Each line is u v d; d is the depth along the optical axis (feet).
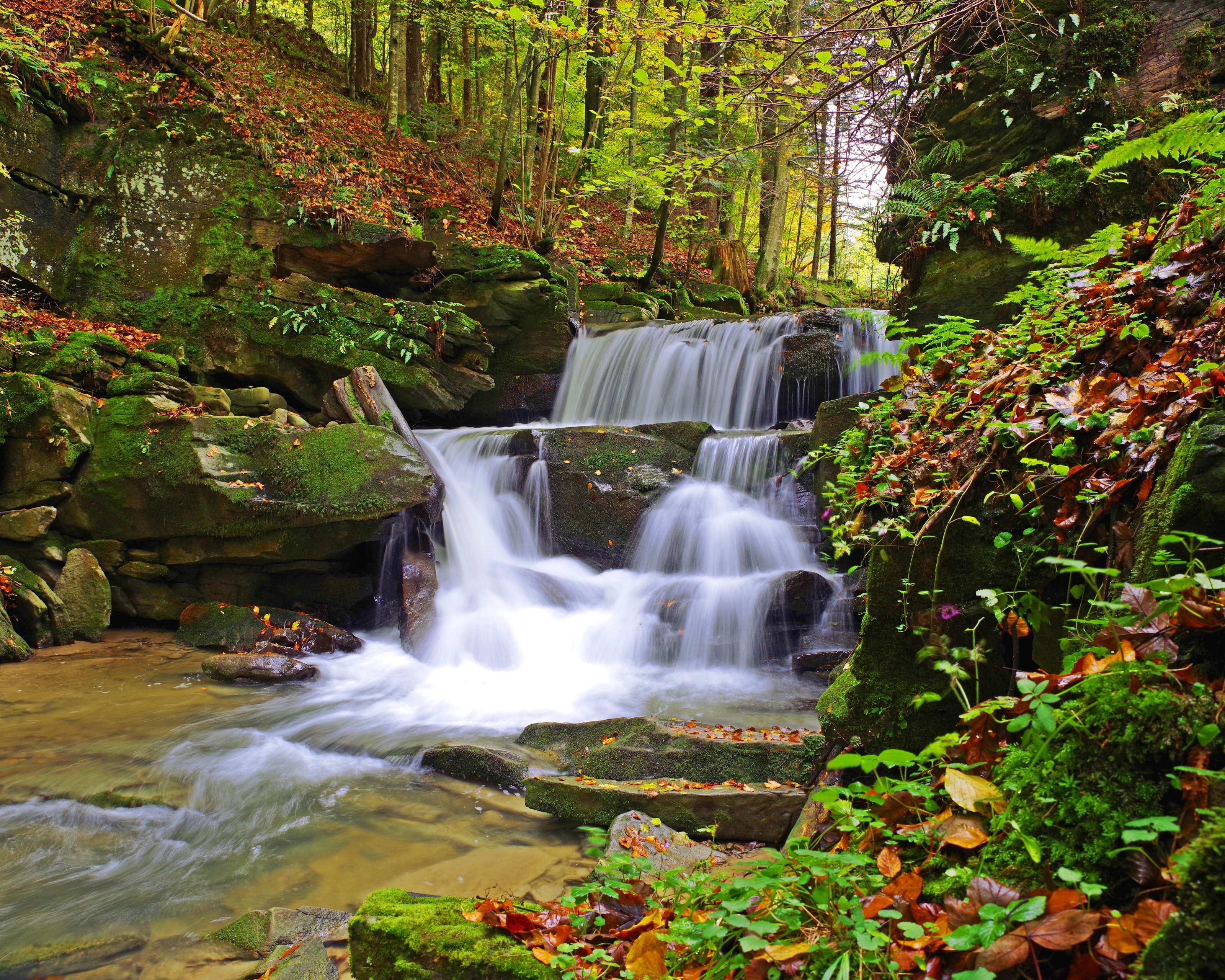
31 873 11.04
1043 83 21.62
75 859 11.44
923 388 12.46
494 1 19.71
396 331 32.71
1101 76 20.57
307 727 17.01
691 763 13.05
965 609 9.10
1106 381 8.59
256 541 23.84
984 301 20.97
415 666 22.11
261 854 11.53
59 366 25.67
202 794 13.60
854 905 5.62
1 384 23.76
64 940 9.38
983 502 9.09
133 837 12.12
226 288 32.42
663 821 11.78
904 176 22.22
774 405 33.47
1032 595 8.00
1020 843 5.44
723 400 34.73
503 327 36.35
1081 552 7.98
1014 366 10.13
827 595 22.16
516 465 29.48
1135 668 5.41
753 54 17.52
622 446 29.07
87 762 14.82
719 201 58.85
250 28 55.26
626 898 7.78
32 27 31.60
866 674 9.98
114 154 32.27
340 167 36.42
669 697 19.33
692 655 22.40
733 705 18.67
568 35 19.70
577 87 43.39
